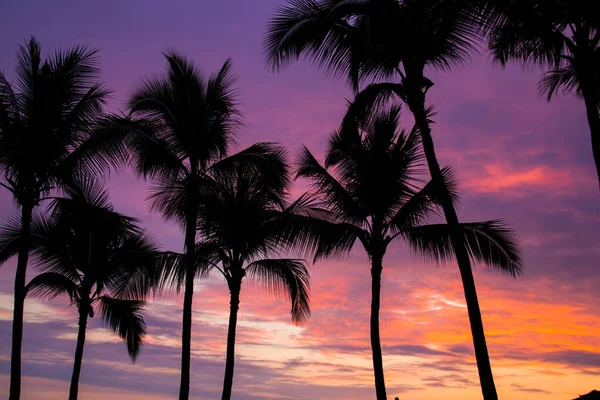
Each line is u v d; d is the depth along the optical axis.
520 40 13.84
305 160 18.33
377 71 14.42
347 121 14.53
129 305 21.28
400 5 13.64
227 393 18.08
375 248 17.45
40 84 15.31
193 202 17.80
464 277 12.34
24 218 15.30
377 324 16.89
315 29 13.80
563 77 15.78
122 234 19.98
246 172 18.69
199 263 18.91
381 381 16.27
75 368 19.66
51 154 15.45
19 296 14.83
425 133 13.23
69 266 20.17
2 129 15.12
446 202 12.85
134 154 17.61
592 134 11.70
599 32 12.12
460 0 12.80
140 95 17.86
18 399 14.30
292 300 20.03
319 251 17.91
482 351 11.86
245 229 18.47
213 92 18.47
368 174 17.30
